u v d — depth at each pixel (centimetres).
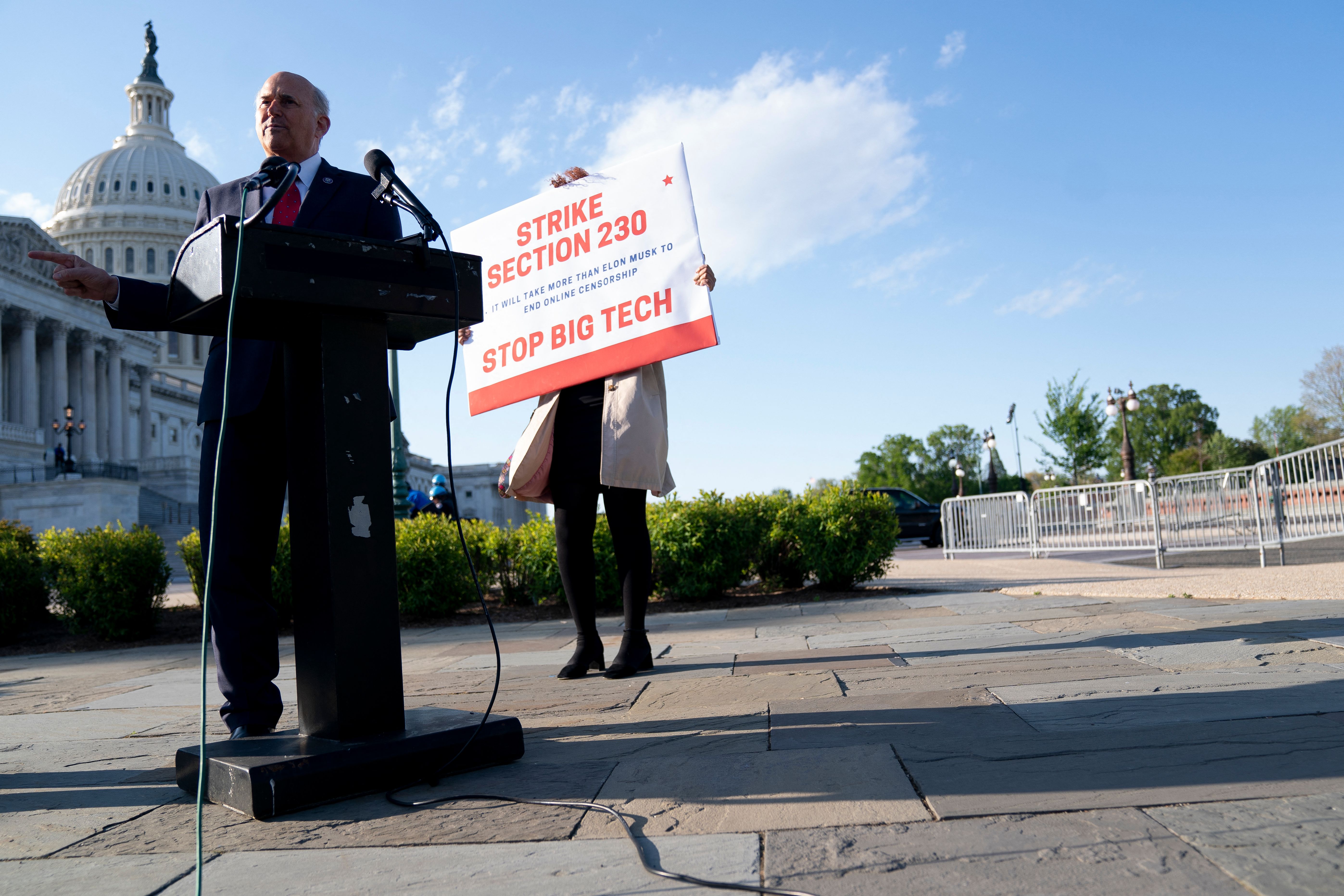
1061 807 179
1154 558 1297
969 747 231
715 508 878
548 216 457
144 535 933
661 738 273
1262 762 200
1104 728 242
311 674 242
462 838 186
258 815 207
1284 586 622
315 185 301
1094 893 138
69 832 209
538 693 386
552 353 443
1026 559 1402
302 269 226
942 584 883
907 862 155
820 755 233
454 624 862
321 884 164
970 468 9250
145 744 325
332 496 236
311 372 244
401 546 888
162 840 198
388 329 278
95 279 260
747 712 305
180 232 9694
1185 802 177
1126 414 3200
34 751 321
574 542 430
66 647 879
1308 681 286
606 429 414
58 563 905
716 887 150
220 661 284
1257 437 9438
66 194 9944
